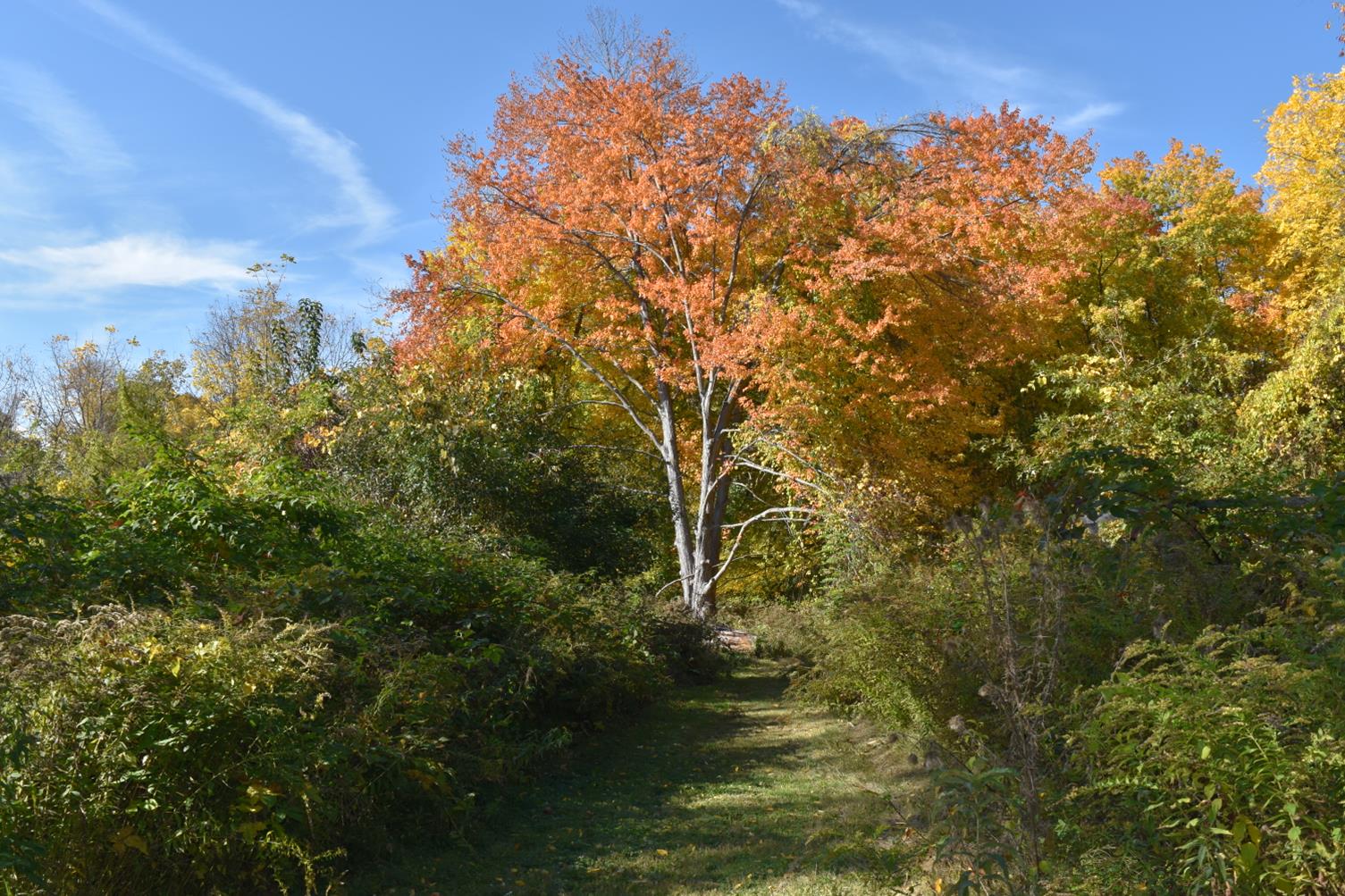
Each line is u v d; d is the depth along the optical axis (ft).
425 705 19.58
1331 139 72.33
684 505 71.87
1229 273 91.35
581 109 71.10
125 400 63.26
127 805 13.64
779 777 25.32
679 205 67.05
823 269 65.00
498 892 16.75
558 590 32.78
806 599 51.06
